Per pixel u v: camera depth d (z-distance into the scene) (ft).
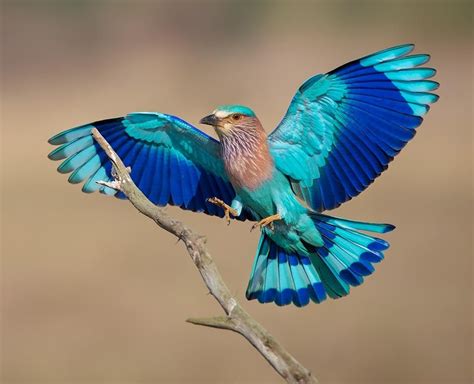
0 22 132.05
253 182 25.71
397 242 58.54
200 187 27.02
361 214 64.34
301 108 25.23
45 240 62.23
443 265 53.93
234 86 106.73
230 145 25.77
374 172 25.04
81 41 127.44
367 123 24.88
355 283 25.48
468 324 46.14
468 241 57.67
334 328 46.47
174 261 57.57
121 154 26.61
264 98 101.30
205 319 18.34
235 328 18.21
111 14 136.77
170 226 19.84
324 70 111.86
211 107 97.66
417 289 50.65
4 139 88.22
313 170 25.61
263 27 133.90
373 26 130.11
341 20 135.13
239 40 129.90
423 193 70.23
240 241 59.21
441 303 48.62
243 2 136.56
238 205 26.35
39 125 92.43
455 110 97.09
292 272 26.00
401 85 24.38
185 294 51.47
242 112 25.68
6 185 76.23
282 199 25.61
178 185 26.91
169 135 26.45
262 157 25.58
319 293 25.75
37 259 58.44
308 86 24.72
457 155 81.97
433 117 95.25
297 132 25.48
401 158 82.28
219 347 45.62
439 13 130.62
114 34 130.82
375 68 24.38
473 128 90.53
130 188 20.97
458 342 44.21
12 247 60.54
